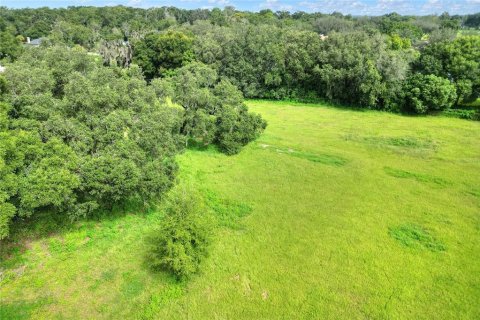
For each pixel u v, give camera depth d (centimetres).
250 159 3291
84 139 2241
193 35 7312
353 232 2186
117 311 1620
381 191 2677
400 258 1952
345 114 4881
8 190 1738
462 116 4588
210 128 3362
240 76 5766
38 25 10812
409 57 5106
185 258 1742
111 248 2022
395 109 4916
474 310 1612
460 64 4694
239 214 2384
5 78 2822
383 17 14062
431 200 2538
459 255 1966
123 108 2759
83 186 2034
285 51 5603
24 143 1948
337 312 1619
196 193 2636
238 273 1859
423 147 3538
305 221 2305
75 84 2777
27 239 2050
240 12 14462
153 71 6288
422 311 1612
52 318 1573
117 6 15338
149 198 2394
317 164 3167
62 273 1827
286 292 1733
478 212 2375
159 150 2459
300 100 5688
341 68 5122
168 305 1661
